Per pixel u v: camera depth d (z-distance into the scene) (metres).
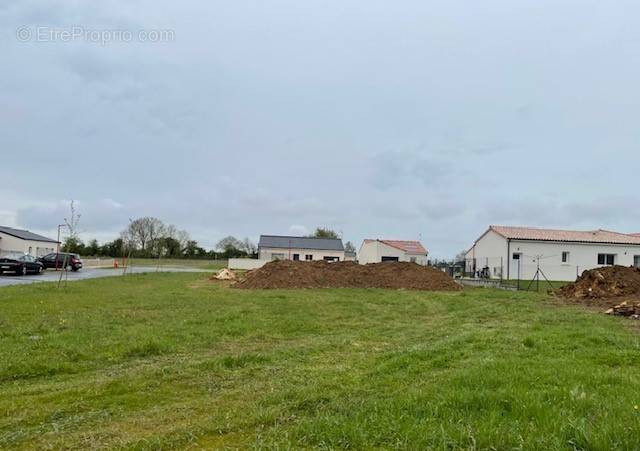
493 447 3.47
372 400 4.76
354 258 67.12
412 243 56.62
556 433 3.63
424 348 7.71
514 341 8.18
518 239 35.84
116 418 4.57
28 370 6.47
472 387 5.02
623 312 13.00
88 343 8.17
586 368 5.82
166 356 7.73
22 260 30.48
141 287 21.69
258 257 61.94
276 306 14.98
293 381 6.05
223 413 4.64
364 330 10.77
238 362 7.04
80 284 21.38
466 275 41.44
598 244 36.44
